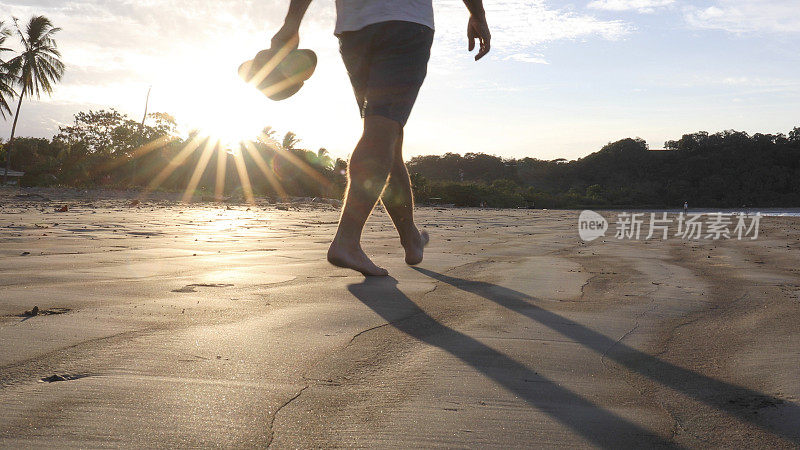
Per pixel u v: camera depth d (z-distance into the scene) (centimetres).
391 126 249
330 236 562
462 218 1293
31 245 374
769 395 107
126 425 82
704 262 378
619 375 120
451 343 142
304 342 137
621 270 321
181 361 117
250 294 203
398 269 299
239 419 87
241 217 1027
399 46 245
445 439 83
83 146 3841
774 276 302
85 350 122
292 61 245
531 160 13412
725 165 12369
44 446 74
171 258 320
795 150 12712
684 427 91
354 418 90
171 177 3728
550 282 263
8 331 135
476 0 282
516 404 99
